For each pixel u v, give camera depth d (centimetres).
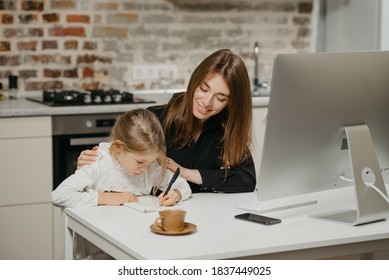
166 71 484
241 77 249
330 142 225
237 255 184
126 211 228
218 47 495
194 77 250
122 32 470
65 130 397
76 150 401
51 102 416
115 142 235
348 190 271
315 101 217
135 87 478
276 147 216
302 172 225
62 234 242
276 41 510
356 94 223
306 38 518
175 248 185
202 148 272
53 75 458
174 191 241
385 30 465
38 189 394
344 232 207
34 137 390
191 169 269
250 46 503
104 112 404
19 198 391
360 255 285
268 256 192
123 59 472
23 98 447
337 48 509
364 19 479
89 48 463
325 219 222
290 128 216
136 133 227
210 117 270
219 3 490
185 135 267
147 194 254
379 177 224
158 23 478
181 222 200
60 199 230
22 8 445
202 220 218
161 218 201
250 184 267
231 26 496
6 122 384
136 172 235
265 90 489
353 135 222
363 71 222
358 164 220
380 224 220
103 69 468
